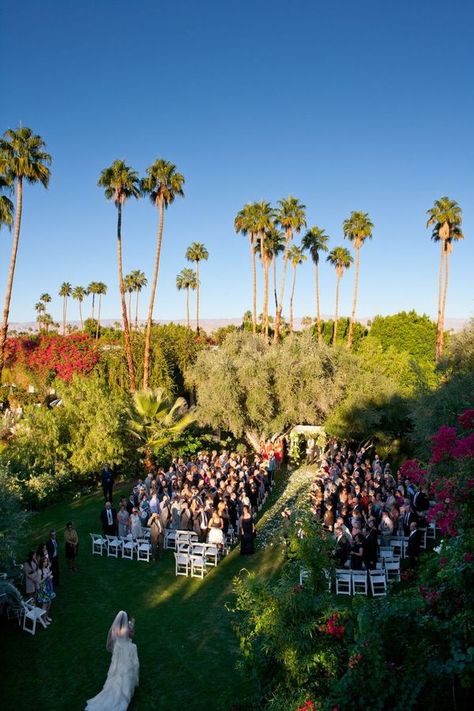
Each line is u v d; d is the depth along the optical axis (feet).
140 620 36.63
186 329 127.13
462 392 55.98
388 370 100.37
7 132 96.32
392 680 16.31
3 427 72.59
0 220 102.01
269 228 148.87
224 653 32.09
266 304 149.89
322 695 18.99
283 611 20.95
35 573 36.76
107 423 72.79
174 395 113.50
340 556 41.04
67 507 64.85
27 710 27.07
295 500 66.74
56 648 33.06
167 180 114.11
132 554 48.37
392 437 84.64
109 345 121.49
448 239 144.15
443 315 144.25
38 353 121.19
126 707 26.68
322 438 92.38
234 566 46.60
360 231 167.43
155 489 57.82
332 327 205.05
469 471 22.34
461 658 15.58
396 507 49.70
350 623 19.97
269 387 86.12
